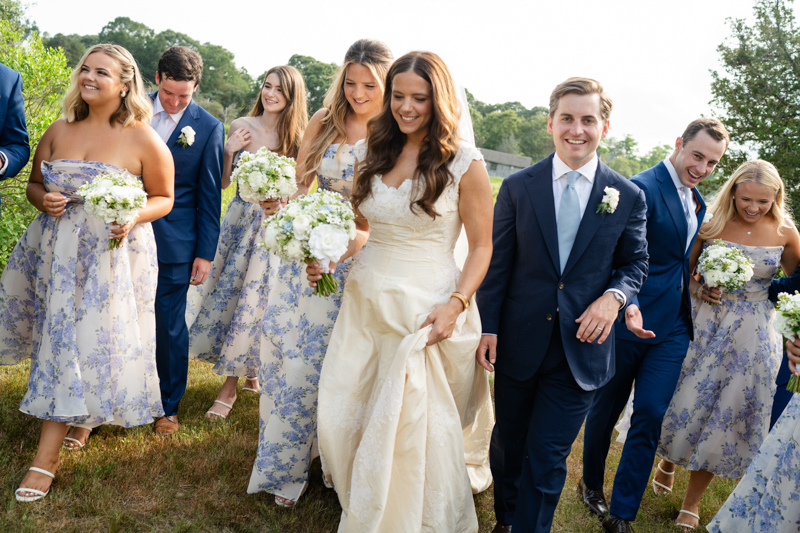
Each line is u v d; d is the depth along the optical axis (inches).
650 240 138.2
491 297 118.0
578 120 109.7
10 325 130.7
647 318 136.7
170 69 154.7
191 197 161.9
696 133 136.3
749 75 538.3
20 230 228.4
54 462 120.3
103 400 123.3
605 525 132.9
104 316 123.7
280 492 125.5
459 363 112.6
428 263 112.1
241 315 169.8
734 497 121.3
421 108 106.0
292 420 123.7
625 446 133.1
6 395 158.9
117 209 116.8
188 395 182.1
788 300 115.7
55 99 255.3
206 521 116.7
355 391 114.5
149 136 132.8
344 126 128.7
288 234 105.7
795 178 474.3
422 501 106.3
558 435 110.6
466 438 136.7
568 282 112.5
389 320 110.6
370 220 114.6
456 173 107.8
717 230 152.5
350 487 113.5
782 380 140.7
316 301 126.0
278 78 175.2
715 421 145.3
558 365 112.6
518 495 112.8
